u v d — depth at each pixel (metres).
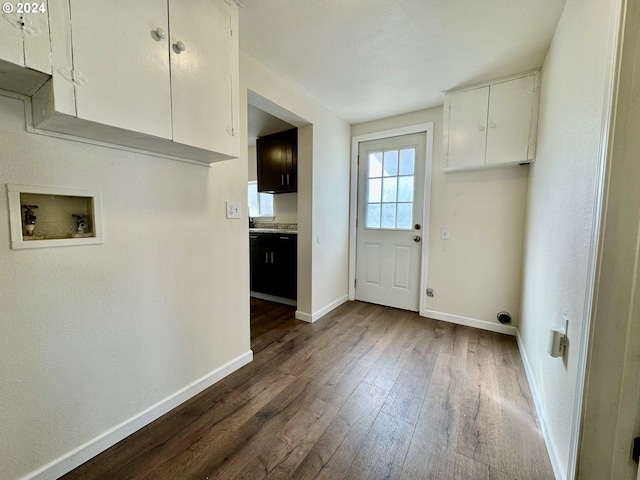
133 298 1.34
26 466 1.04
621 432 0.87
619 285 0.84
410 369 1.93
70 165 1.10
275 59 1.93
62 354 1.12
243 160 1.89
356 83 2.27
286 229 3.83
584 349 0.91
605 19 0.92
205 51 1.30
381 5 1.42
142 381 1.39
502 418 1.46
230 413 1.50
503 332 2.52
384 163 3.15
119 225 1.27
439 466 1.18
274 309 3.19
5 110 0.95
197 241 1.62
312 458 1.22
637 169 0.81
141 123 1.08
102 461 1.20
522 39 1.71
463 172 2.64
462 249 2.70
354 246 3.41
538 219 1.88
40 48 0.82
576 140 1.17
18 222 0.99
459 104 2.36
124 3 1.01
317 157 2.72
